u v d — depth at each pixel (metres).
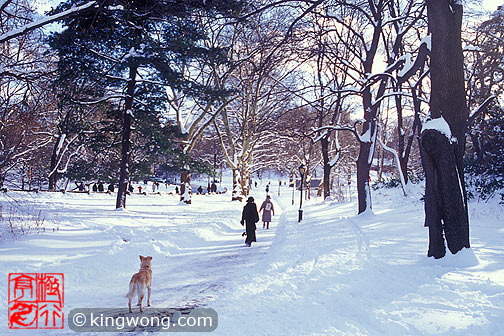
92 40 17.81
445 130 9.28
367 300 6.38
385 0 21.78
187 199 33.41
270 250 12.98
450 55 9.67
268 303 6.47
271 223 23.69
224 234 18.14
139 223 18.00
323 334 5.03
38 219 14.35
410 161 53.84
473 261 8.64
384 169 62.38
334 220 20.44
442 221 9.27
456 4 9.82
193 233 15.43
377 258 9.61
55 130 31.83
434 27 9.90
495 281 7.09
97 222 16.45
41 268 8.52
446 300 6.18
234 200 41.56
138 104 23.16
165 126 24.39
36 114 17.98
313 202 40.31
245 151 41.66
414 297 6.42
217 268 10.15
